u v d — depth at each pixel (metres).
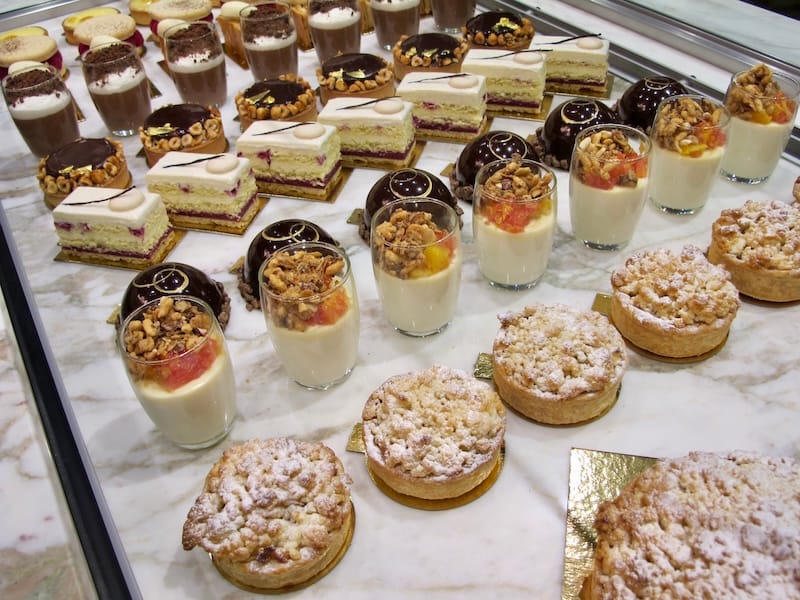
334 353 0.43
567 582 0.34
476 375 0.45
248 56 0.83
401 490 0.38
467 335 0.49
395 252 0.44
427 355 0.47
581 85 0.77
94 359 0.50
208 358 0.40
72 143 0.67
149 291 0.48
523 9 0.88
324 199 0.65
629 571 0.30
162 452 0.43
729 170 0.61
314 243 0.44
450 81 0.70
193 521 0.34
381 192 0.56
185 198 0.61
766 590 0.28
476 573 0.35
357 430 0.42
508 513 0.37
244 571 0.33
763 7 0.75
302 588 0.35
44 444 0.44
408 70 0.79
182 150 0.68
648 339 0.45
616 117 0.65
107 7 1.02
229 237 0.61
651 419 0.42
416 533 0.37
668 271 0.45
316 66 0.89
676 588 0.28
